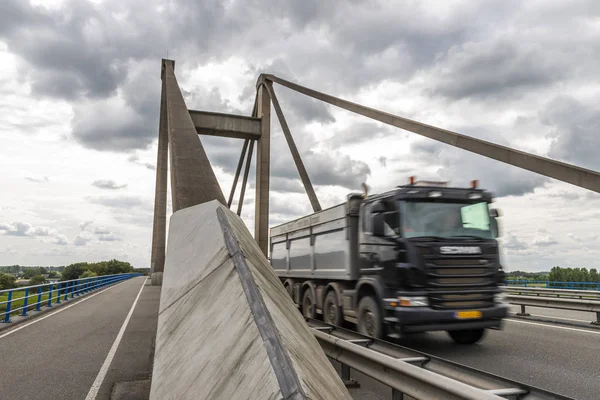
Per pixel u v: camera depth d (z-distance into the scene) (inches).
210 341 111.6
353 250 361.1
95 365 257.6
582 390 203.0
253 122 1675.7
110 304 660.7
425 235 292.0
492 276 293.7
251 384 80.0
